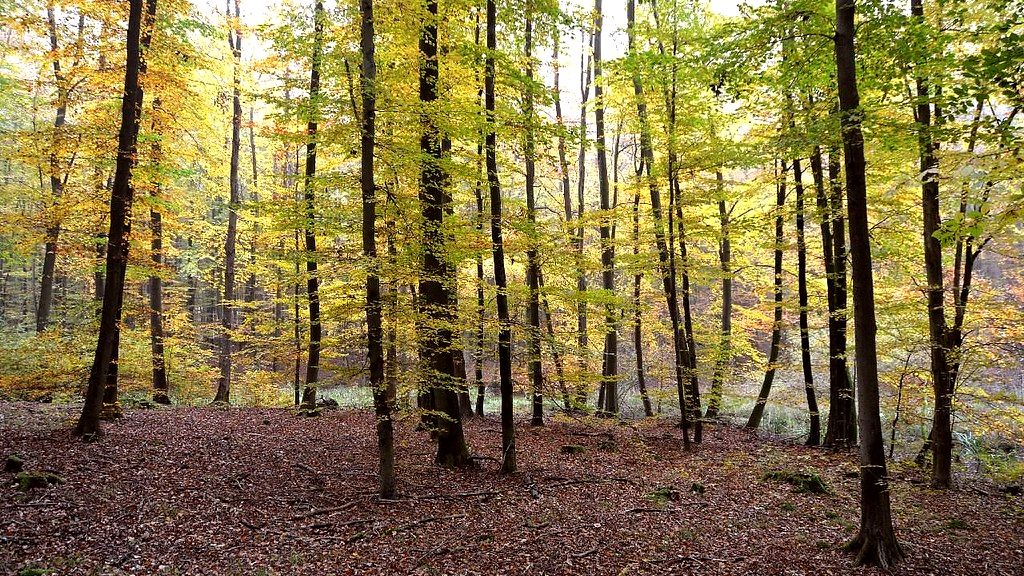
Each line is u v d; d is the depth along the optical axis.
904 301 12.23
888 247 13.31
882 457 7.17
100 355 10.47
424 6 10.22
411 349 10.62
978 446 14.47
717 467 12.60
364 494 8.95
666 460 13.23
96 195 12.32
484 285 12.34
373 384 8.57
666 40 13.67
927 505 9.84
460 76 11.88
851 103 6.81
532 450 13.08
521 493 9.64
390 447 8.79
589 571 6.74
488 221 11.38
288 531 7.32
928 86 8.52
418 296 10.69
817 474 11.37
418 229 9.74
